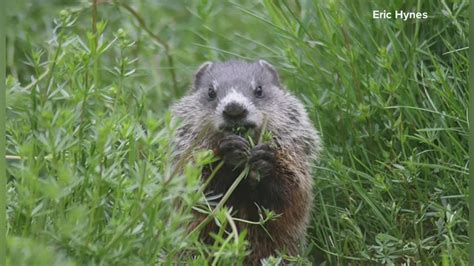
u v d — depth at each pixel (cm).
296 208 1045
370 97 1131
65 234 719
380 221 1067
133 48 1373
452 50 1104
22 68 1345
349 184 1098
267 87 1091
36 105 844
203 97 1084
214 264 770
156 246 746
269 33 1348
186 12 1477
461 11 1129
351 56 1131
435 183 1074
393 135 1088
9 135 932
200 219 998
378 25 1184
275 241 1042
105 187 789
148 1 1463
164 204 766
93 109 1005
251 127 1030
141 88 1185
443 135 1094
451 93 1069
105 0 1312
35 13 1410
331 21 1179
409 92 1109
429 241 1020
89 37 861
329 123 1166
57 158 800
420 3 1165
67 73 911
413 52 1132
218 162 1014
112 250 733
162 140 778
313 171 1138
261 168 991
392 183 1076
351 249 1070
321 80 1192
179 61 1402
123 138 860
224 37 1334
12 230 777
